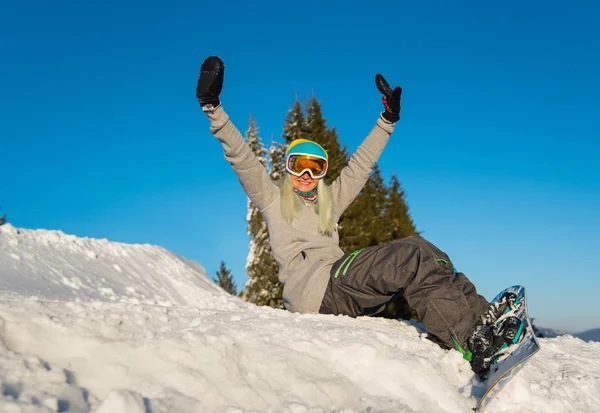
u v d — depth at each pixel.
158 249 9.59
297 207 3.90
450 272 3.14
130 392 1.72
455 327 2.89
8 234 6.39
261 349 2.34
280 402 2.03
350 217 18.94
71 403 1.72
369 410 2.15
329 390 2.19
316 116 19.72
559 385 3.03
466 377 2.78
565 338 5.03
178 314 2.79
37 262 5.99
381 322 3.49
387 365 2.44
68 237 7.48
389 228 23.45
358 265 3.33
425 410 2.29
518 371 2.57
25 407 1.59
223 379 2.04
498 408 2.53
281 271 3.90
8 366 1.77
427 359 2.66
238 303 8.40
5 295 3.95
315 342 2.52
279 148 20.58
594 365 3.93
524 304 2.79
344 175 4.19
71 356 1.97
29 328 1.99
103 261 7.51
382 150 4.19
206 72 3.53
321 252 3.80
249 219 22.17
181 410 1.81
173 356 2.06
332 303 3.56
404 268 3.09
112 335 2.16
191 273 9.41
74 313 2.31
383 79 4.16
